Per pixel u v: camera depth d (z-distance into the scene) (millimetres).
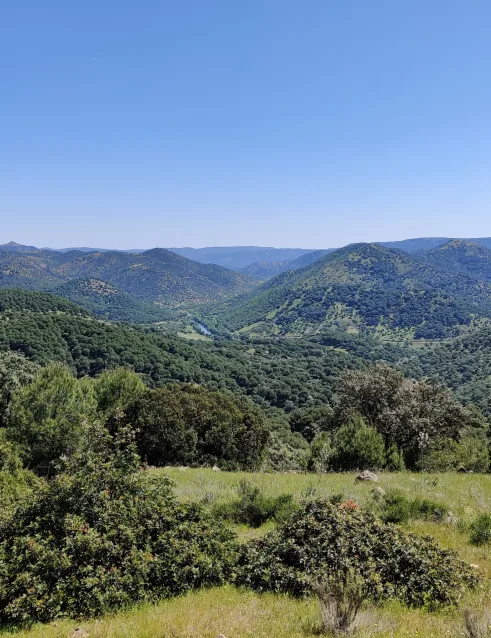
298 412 67562
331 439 26172
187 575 7336
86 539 6789
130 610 6496
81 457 7988
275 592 7273
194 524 8055
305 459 27656
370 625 5566
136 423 26500
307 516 8398
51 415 21734
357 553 7496
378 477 17969
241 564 7980
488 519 10508
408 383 29875
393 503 12211
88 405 23938
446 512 11984
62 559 6574
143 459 25312
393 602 6637
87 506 7359
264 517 12008
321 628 5637
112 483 7836
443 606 6582
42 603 6258
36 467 20469
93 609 6359
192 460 27203
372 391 29016
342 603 5848
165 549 7430
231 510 12125
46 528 7070
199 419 28312
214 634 5512
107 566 6836
